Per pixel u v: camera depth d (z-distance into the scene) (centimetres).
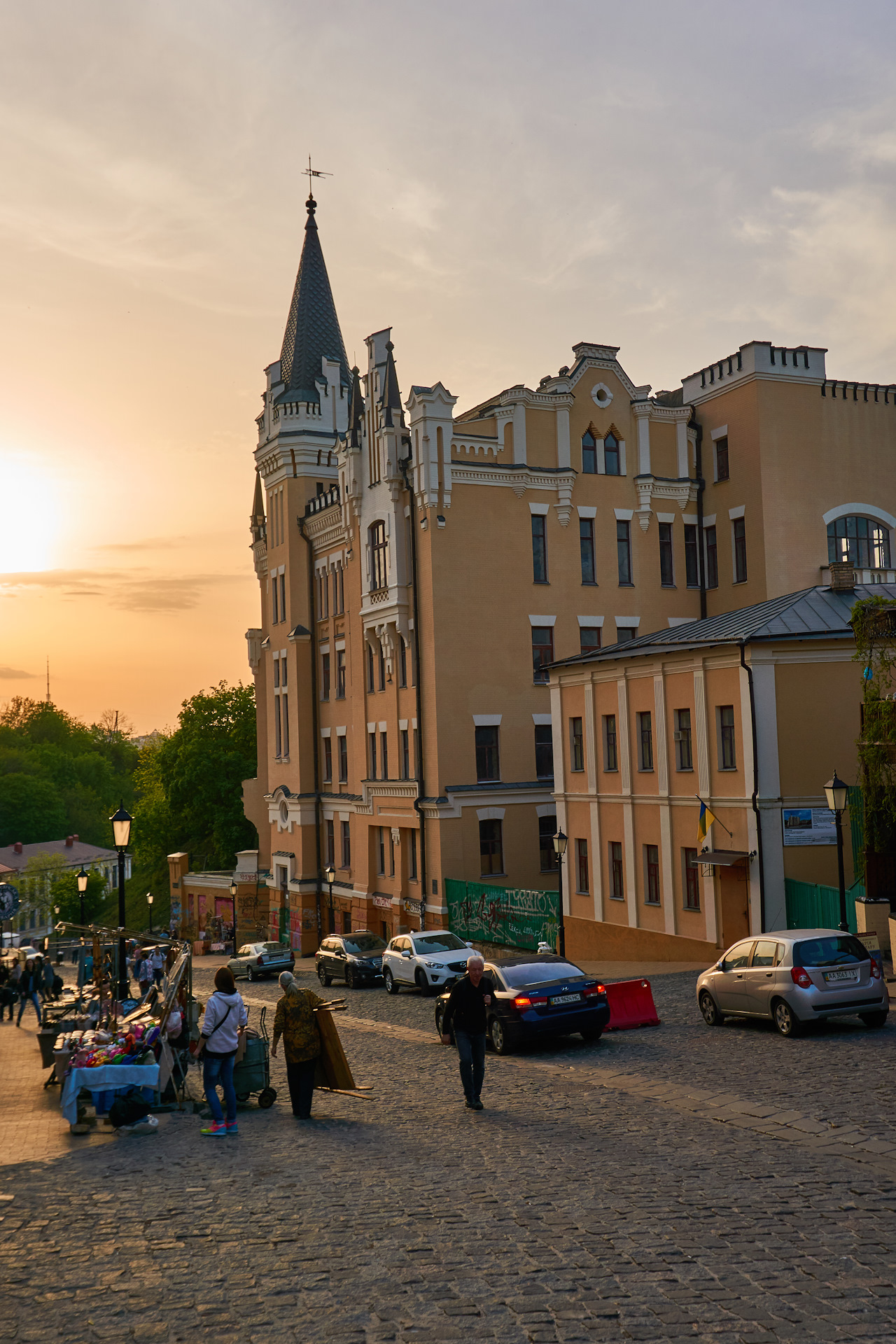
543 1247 823
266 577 6419
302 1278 777
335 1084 1530
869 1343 632
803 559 4759
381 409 4831
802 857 3048
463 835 4506
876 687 2595
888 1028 1903
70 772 15538
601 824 3769
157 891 8931
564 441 4756
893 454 4962
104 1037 1574
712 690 3228
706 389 5025
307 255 6153
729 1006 2056
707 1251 798
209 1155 1240
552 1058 1928
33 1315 727
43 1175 1172
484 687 4591
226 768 8012
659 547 4962
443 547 4550
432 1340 657
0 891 5400
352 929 5312
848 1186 974
